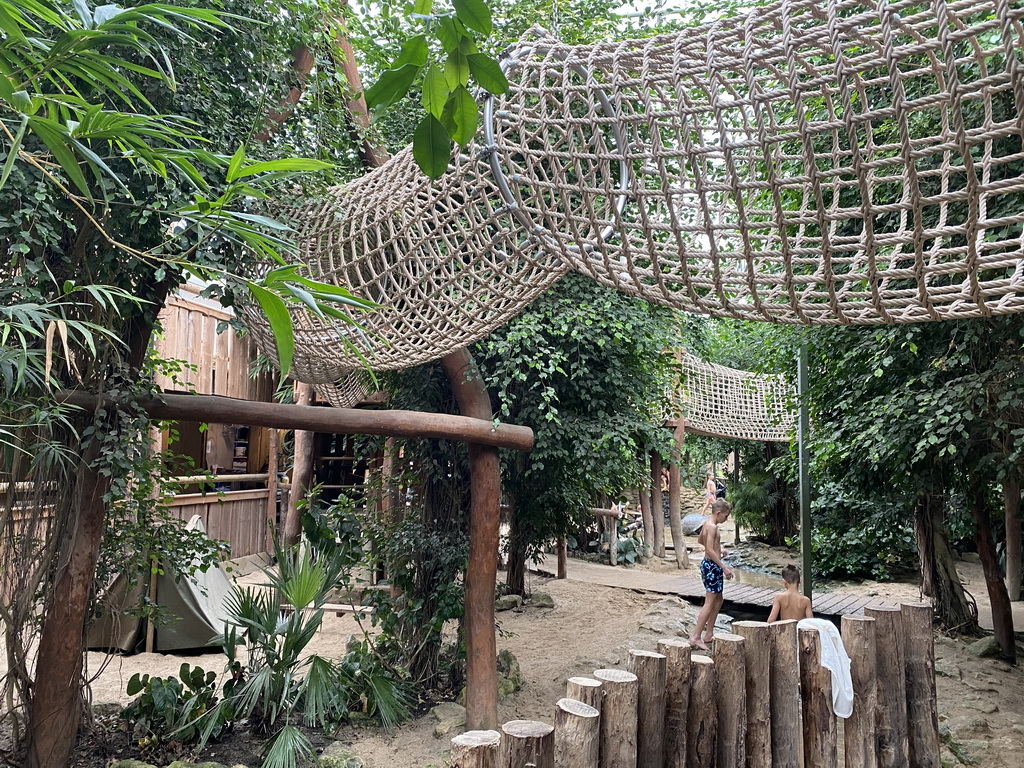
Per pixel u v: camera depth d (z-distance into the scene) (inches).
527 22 214.4
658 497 455.8
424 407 206.5
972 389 160.6
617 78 69.7
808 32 56.7
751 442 534.9
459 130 39.6
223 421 145.7
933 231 56.1
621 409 220.8
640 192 69.5
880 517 303.3
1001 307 58.3
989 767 160.9
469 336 115.8
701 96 79.4
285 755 145.3
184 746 158.1
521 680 209.5
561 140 80.6
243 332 151.6
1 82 46.2
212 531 328.2
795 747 98.9
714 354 498.0
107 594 166.4
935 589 273.6
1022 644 252.1
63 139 49.6
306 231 129.9
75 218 115.5
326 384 238.2
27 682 138.6
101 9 48.9
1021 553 327.0
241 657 223.3
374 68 190.1
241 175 57.6
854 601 304.3
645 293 75.8
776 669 99.8
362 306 59.0
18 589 134.3
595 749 77.2
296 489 343.9
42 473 133.9
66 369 128.5
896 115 53.4
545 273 102.7
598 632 268.7
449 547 195.9
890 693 106.8
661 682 89.4
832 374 211.2
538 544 282.4
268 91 136.6
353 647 200.7
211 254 118.6
